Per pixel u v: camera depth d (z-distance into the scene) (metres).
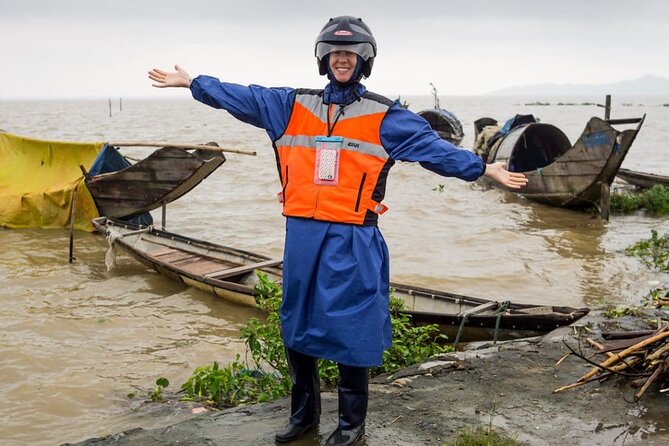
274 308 6.23
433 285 11.09
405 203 18.91
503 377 4.84
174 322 8.90
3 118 76.31
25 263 11.91
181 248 11.76
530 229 15.52
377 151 3.47
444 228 15.62
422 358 5.86
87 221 14.35
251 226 15.80
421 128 3.46
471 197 20.05
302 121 3.60
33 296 9.99
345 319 3.49
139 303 9.68
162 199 13.47
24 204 14.56
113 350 7.94
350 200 3.49
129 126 58.78
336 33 3.46
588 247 13.59
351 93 3.53
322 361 5.35
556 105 191.38
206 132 50.06
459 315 7.12
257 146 36.91
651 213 17.69
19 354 7.69
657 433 3.99
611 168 16.39
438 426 4.09
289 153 3.63
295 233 3.57
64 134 45.84
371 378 5.44
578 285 10.99
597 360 5.07
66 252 12.72
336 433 3.79
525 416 4.22
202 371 6.19
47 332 8.48
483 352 5.34
